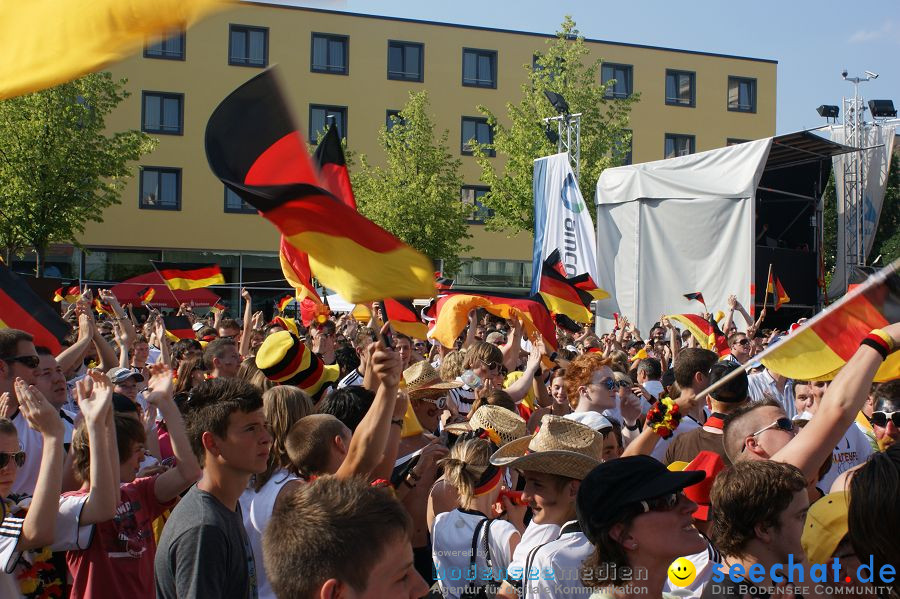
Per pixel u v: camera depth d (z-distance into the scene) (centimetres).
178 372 755
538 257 1988
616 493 268
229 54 3766
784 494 274
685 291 2006
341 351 836
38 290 1883
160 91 3691
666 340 1530
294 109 311
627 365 882
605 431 485
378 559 207
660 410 378
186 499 320
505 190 3306
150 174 3731
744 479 279
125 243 3709
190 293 2166
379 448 354
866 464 230
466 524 391
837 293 2500
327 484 220
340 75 3912
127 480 439
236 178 300
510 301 984
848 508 232
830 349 366
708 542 330
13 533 344
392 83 3981
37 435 527
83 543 383
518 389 726
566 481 362
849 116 2472
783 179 2542
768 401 391
